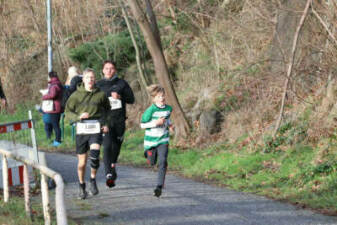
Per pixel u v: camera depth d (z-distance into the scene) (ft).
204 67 128.98
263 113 92.48
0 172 58.49
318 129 74.43
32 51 207.10
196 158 91.91
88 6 174.81
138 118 132.98
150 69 148.97
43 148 116.78
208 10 133.18
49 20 131.75
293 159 71.72
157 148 55.72
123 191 59.77
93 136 52.26
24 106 190.39
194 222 43.62
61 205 32.58
